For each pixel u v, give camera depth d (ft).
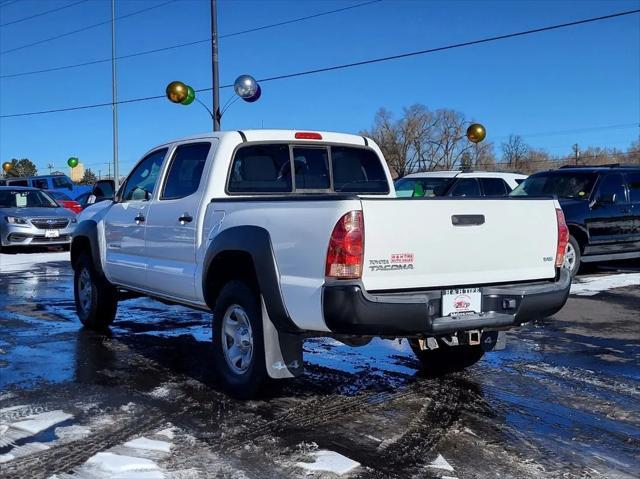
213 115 70.33
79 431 14.35
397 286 14.21
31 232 54.03
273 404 16.34
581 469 12.73
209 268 17.22
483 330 15.61
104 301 24.61
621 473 12.57
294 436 14.21
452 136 217.36
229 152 18.40
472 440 14.14
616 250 38.19
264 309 15.64
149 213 20.62
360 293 13.55
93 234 24.13
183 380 18.43
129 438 13.98
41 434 14.16
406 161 219.82
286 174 19.51
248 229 15.80
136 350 21.98
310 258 14.19
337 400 16.71
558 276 16.89
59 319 27.40
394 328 14.06
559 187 39.14
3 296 33.45
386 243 13.98
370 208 13.79
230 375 16.92
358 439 14.11
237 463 12.74
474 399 16.89
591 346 22.62
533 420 15.42
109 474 12.15
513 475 12.39
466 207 15.07
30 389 17.49
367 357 21.12
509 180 44.62
